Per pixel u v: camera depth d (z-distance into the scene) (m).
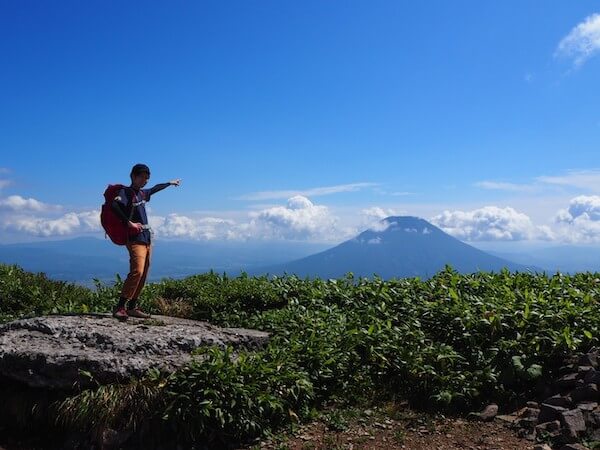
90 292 8.62
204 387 4.40
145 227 5.88
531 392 4.98
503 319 5.76
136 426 4.37
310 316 6.45
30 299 8.18
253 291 7.77
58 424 4.63
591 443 3.85
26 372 4.74
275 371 4.81
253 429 4.36
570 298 6.61
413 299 6.90
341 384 5.21
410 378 5.20
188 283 8.50
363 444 4.22
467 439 4.25
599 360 5.03
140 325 5.63
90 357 4.68
